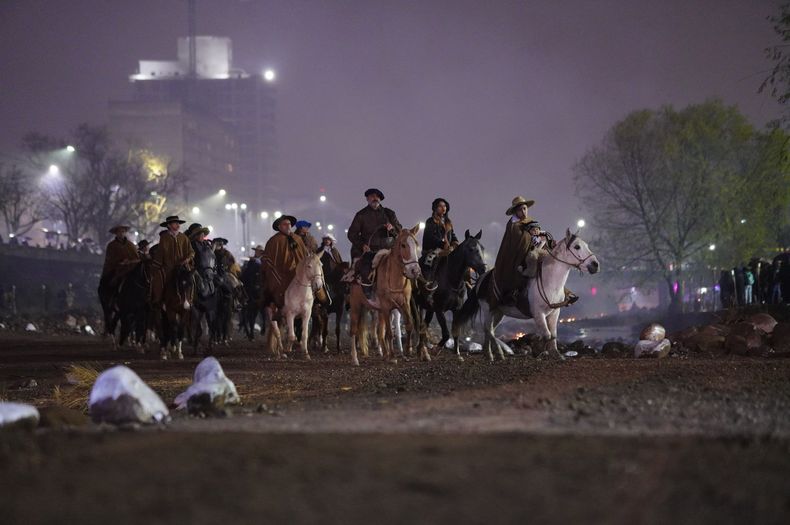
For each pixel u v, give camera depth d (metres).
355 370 16.80
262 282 21.83
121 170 96.31
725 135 55.09
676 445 6.46
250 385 14.55
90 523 4.64
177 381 16.02
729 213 52.19
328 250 24.55
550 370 14.11
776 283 33.97
